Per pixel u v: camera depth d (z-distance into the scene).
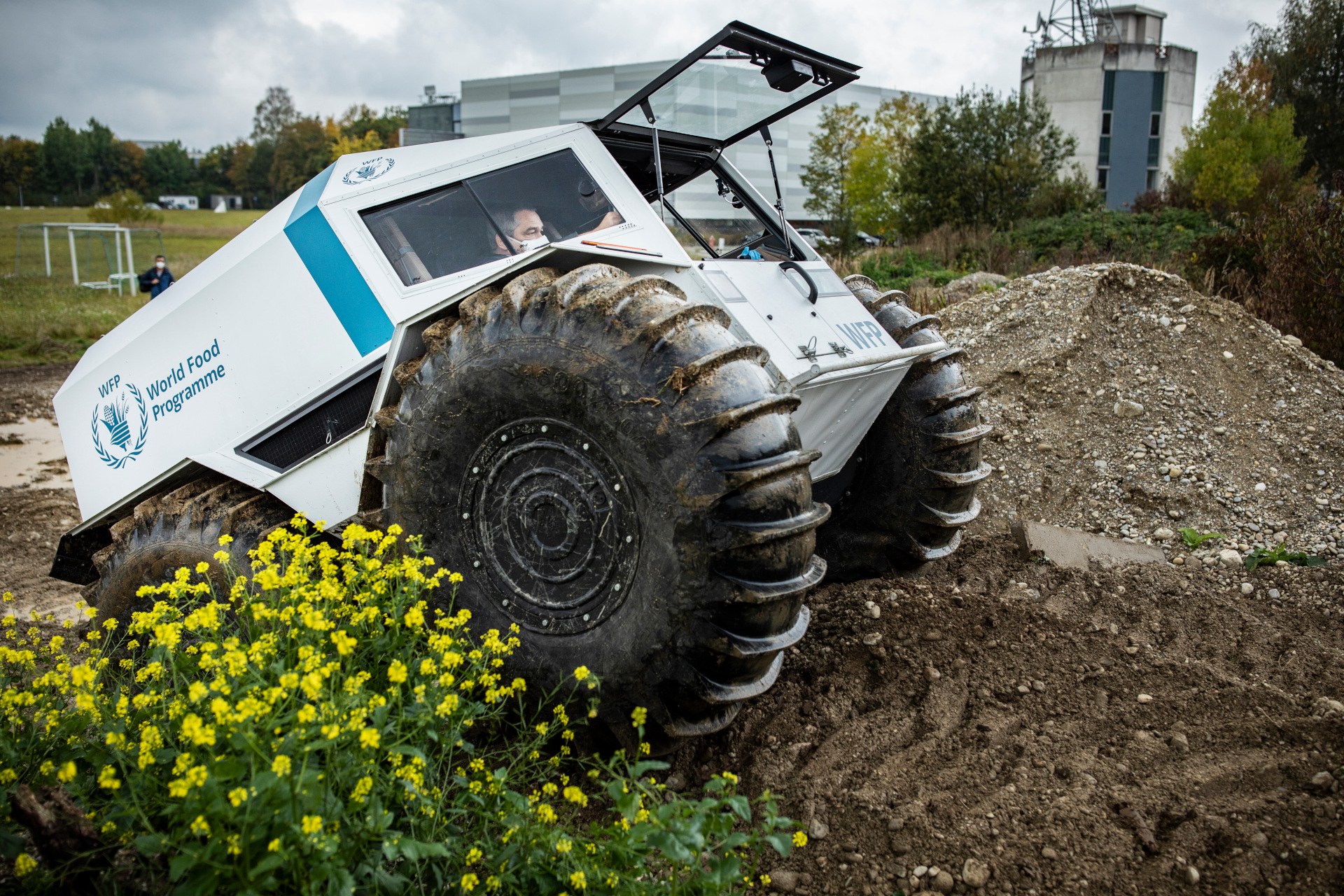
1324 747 3.07
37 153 125.56
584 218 3.49
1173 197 23.97
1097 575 4.64
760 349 2.89
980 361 6.80
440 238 3.58
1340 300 7.85
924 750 3.26
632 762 3.00
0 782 2.44
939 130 23.69
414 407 3.23
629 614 2.84
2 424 10.39
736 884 2.59
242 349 3.81
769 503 2.66
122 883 2.27
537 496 3.00
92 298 22.39
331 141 108.75
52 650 3.24
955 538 4.22
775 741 3.39
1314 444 5.75
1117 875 2.61
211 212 100.06
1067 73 40.12
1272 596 4.39
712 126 4.21
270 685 2.40
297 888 2.13
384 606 2.84
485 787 2.56
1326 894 2.48
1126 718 3.39
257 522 3.67
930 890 2.62
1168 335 6.71
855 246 24.80
